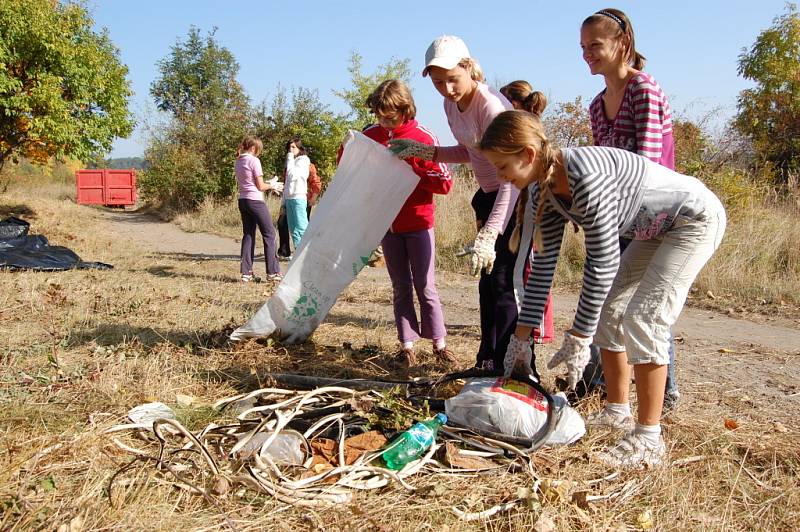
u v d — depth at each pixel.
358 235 4.60
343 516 2.53
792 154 21.02
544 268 3.15
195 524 2.45
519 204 3.06
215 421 3.39
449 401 3.37
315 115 21.89
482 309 4.29
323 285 4.74
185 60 47.88
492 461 3.04
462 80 3.86
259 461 2.77
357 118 22.05
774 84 23.14
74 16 15.54
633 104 3.51
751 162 15.10
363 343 5.21
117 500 2.52
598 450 3.20
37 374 4.00
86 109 16.17
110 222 19.92
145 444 3.08
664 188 2.88
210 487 2.67
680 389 4.34
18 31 13.96
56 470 2.77
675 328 6.43
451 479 2.85
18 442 2.99
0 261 8.66
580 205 2.72
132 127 16.81
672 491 2.79
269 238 8.83
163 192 23.92
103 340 4.89
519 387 3.26
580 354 2.91
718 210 2.96
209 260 11.25
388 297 7.63
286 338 4.86
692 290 8.21
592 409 3.67
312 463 2.92
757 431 3.59
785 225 9.62
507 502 2.70
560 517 2.58
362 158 4.52
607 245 2.76
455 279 9.29
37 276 7.98
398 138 4.42
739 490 2.89
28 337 4.94
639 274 3.16
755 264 8.70
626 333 3.06
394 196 4.43
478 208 4.27
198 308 6.20
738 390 4.36
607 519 2.60
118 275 8.47
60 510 2.47
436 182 4.41
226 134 21.98
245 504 2.60
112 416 3.39
